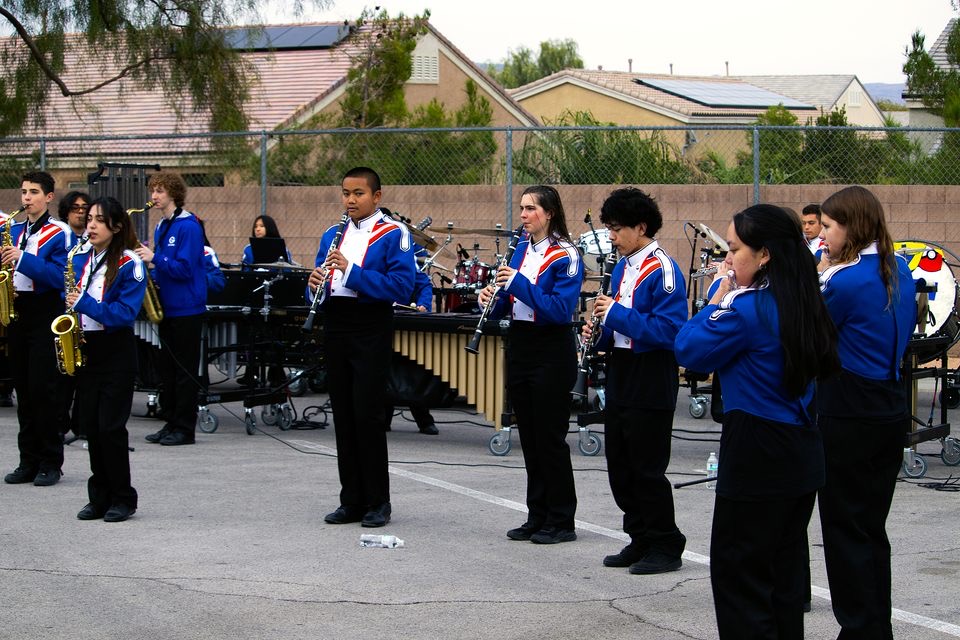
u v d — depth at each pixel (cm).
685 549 630
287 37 2506
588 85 3219
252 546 630
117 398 673
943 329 883
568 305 622
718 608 412
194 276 934
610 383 586
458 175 1505
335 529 670
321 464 867
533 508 652
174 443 941
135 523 679
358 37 2234
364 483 681
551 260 632
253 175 1566
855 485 472
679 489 785
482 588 557
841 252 485
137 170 1309
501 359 895
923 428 893
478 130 1327
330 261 653
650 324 560
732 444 409
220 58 1675
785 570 416
